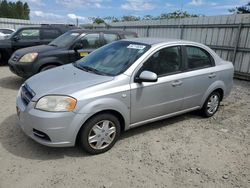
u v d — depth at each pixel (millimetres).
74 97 2990
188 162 3277
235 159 3418
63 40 6926
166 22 11555
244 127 4520
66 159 3201
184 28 10641
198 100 4484
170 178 2926
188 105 4344
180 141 3852
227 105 5770
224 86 4895
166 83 3811
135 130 4160
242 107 5660
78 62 4332
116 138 3502
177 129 4293
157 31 12227
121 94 3322
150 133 4078
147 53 3674
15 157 3191
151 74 3363
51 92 3041
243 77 8688
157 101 3787
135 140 3807
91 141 3240
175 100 4051
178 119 4754
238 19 8477
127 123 3551
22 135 3762
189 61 4223
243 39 8438
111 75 3455
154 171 3041
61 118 2930
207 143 3836
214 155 3492
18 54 6359
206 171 3102
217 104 4984
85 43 6754
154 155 3402
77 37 6652
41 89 3166
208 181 2908
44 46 6848
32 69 6121
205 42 9805
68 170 2980
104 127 3316
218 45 9312
